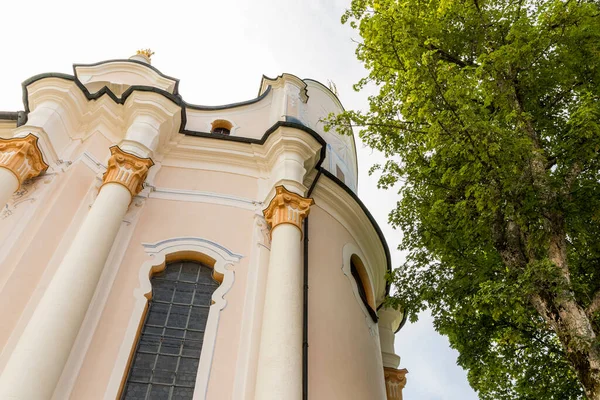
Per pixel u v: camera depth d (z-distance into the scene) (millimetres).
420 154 9703
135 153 10188
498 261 9305
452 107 7871
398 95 9297
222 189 11172
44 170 9797
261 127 13898
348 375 9602
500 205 7770
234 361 8172
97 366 7664
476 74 8203
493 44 10172
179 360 8234
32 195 9367
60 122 10484
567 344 6402
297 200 10242
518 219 7508
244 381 7883
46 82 10727
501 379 10805
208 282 9492
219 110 14070
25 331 7039
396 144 10031
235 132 13453
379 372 11352
